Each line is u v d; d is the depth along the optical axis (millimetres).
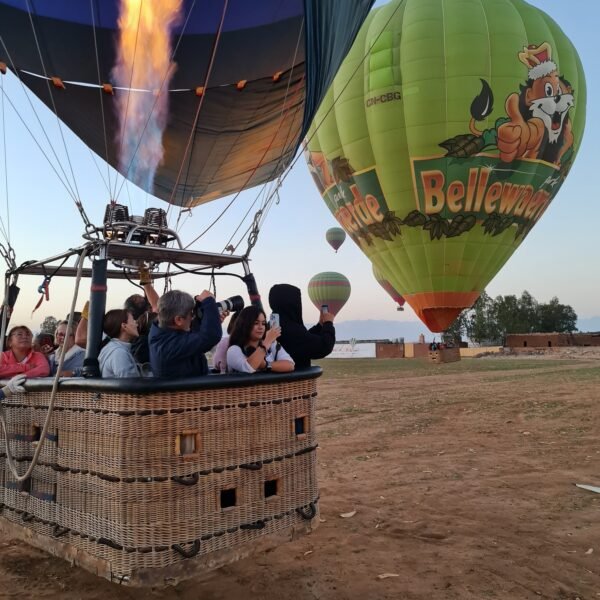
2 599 2707
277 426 2834
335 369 26109
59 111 5336
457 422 8312
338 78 17078
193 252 3201
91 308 2783
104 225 3051
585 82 17516
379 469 5520
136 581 2367
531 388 12422
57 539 2734
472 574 3014
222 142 5480
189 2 4223
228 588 2848
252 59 4699
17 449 3016
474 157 15922
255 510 2711
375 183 17094
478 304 72188
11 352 3494
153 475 2412
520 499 4375
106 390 2455
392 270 18531
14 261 3406
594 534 3586
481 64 15562
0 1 4223
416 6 16250
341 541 3537
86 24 4332
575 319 71625
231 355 2848
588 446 6223
